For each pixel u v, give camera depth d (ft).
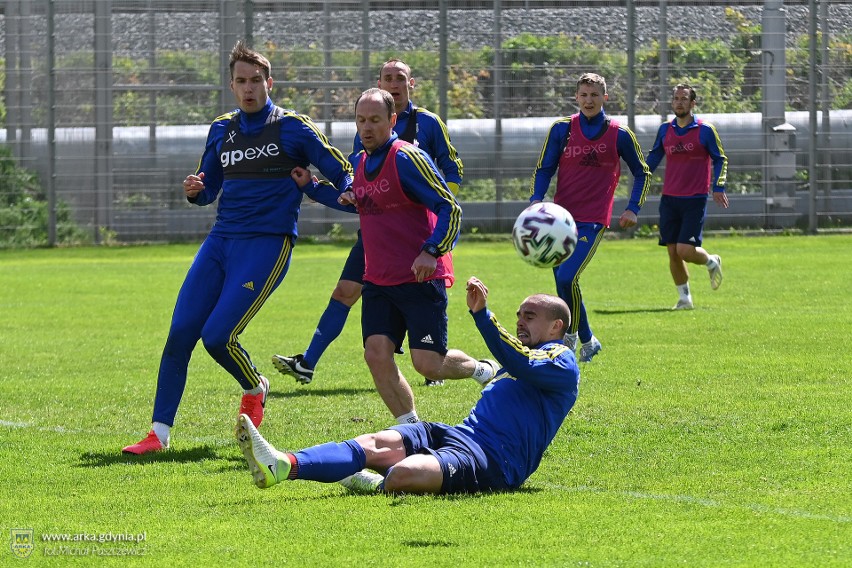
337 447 63.52
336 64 276.41
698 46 281.95
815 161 284.00
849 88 284.61
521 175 280.72
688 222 160.15
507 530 56.90
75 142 273.95
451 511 60.49
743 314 150.61
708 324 141.38
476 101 280.31
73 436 85.46
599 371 108.88
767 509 60.95
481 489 65.16
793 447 76.33
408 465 63.21
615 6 280.92
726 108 282.77
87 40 272.10
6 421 91.35
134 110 273.95
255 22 273.75
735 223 284.20
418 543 54.75
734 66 282.15
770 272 206.18
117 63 272.92
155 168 274.77
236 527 58.49
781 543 54.19
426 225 77.61
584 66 281.33
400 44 277.85
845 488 65.31
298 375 97.81
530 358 64.80
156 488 68.39
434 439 66.74
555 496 64.18
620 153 121.19
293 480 67.97
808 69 284.20
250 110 84.43
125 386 107.76
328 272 220.84
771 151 282.56
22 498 65.92
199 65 274.57
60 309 170.40
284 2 274.57
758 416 86.48
